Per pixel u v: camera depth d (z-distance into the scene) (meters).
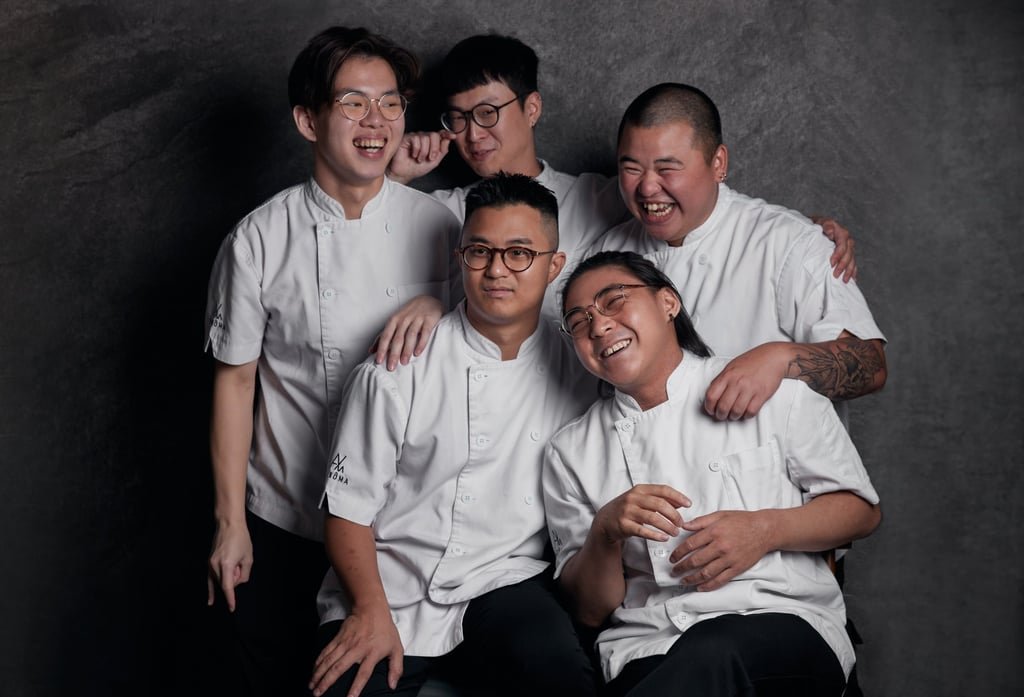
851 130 3.37
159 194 3.34
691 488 2.37
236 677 3.43
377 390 2.53
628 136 2.68
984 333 3.36
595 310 2.34
